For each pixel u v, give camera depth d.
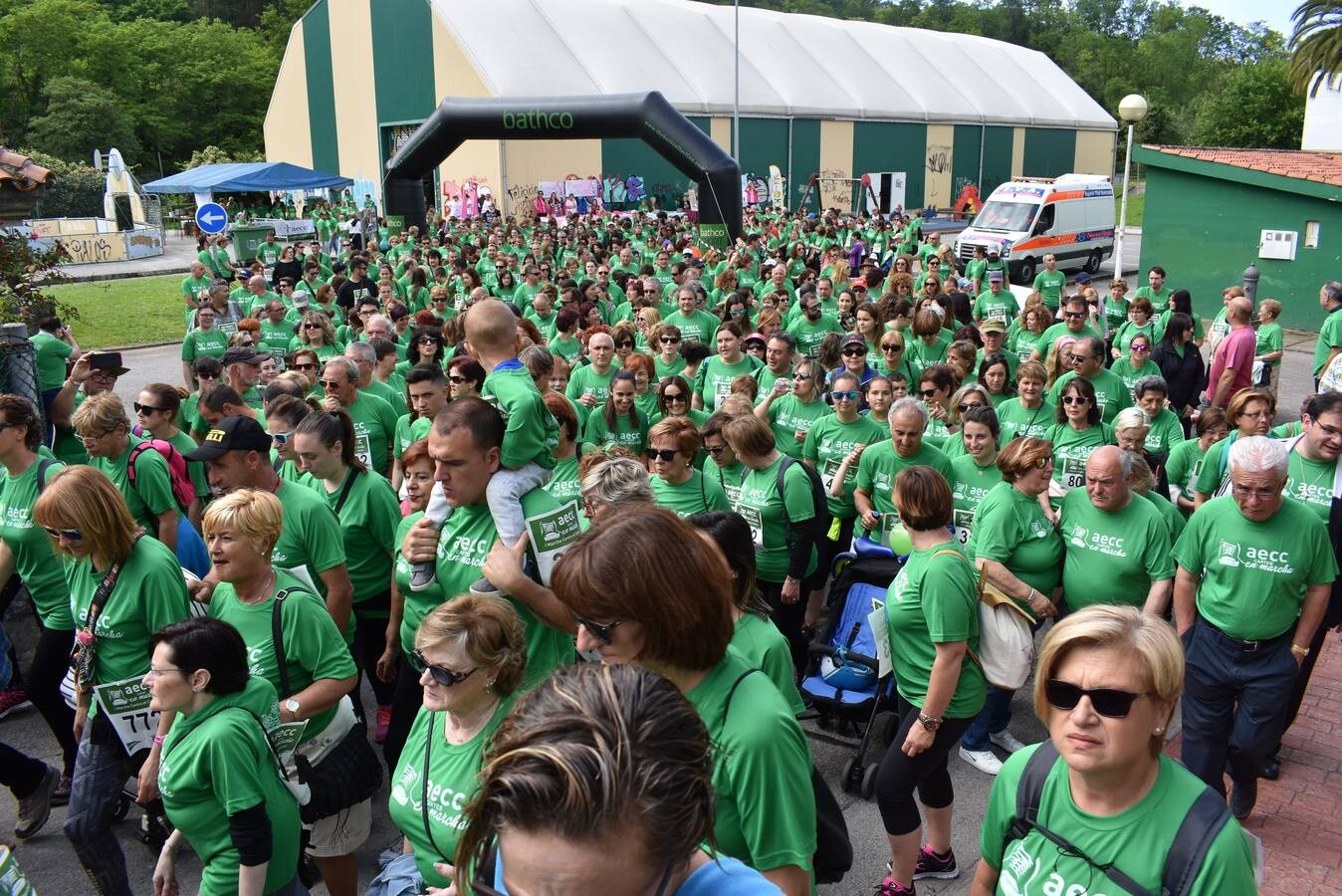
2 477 5.16
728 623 2.27
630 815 1.27
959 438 6.46
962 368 8.60
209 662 3.19
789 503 5.60
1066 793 2.28
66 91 65.50
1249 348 9.94
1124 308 14.16
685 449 5.11
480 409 3.30
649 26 42.72
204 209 24.02
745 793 2.31
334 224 33.19
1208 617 4.57
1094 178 31.05
